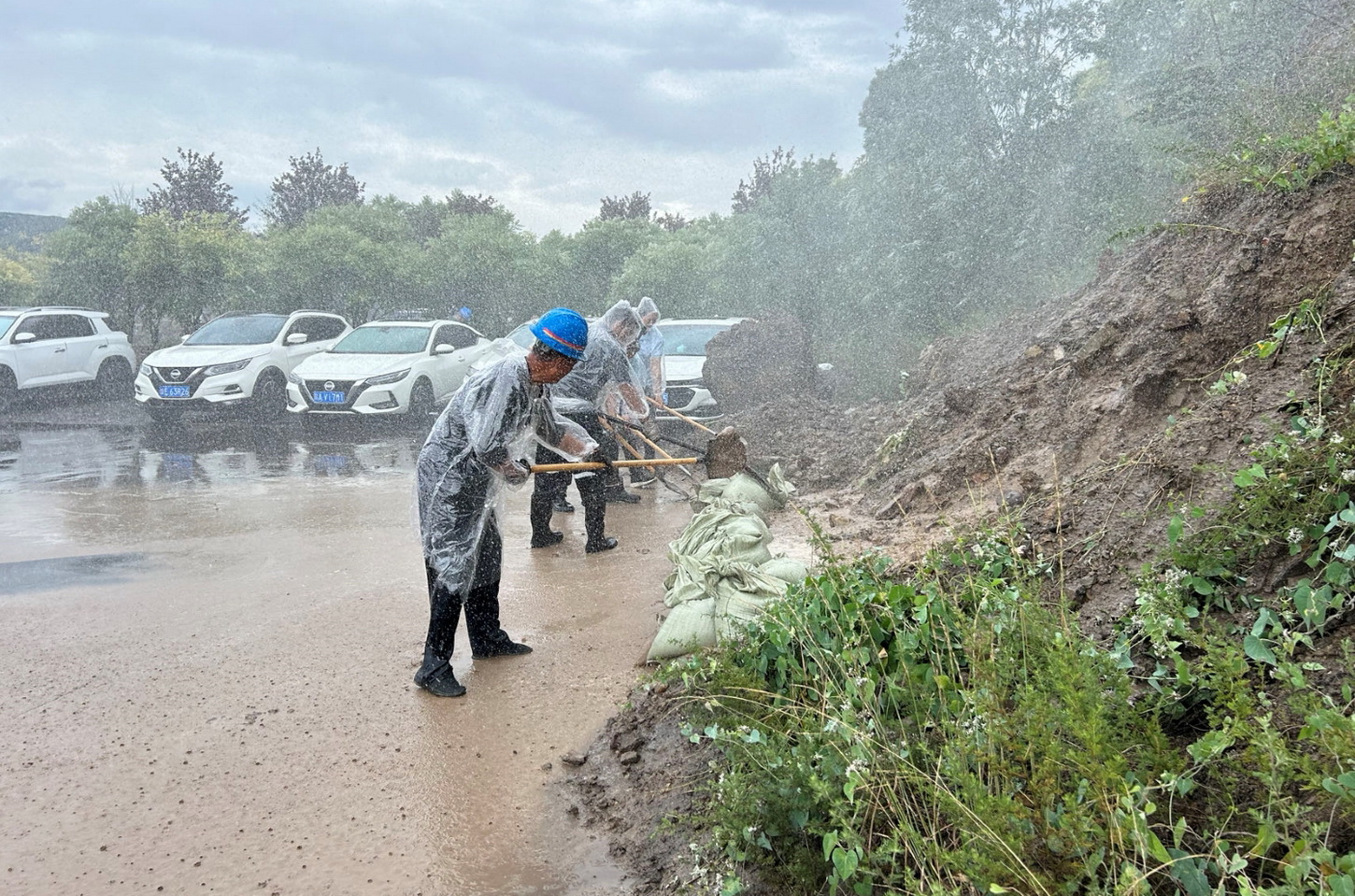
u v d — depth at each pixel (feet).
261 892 9.68
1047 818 7.39
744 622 13.65
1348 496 9.53
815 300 55.06
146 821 10.96
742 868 9.24
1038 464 17.46
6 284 108.68
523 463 14.52
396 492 30.68
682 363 38.70
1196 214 20.04
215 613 18.25
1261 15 29.89
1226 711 8.04
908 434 24.49
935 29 43.21
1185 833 7.53
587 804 11.22
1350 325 12.00
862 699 9.65
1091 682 7.86
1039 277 37.17
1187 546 10.35
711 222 92.79
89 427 47.55
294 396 45.19
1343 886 5.97
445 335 50.08
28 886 9.79
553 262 86.89
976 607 10.59
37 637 16.98
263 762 12.30
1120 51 37.88
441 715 13.64
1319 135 16.24
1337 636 8.66
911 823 8.30
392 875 9.95
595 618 17.75
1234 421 12.02
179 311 82.84
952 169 42.65
